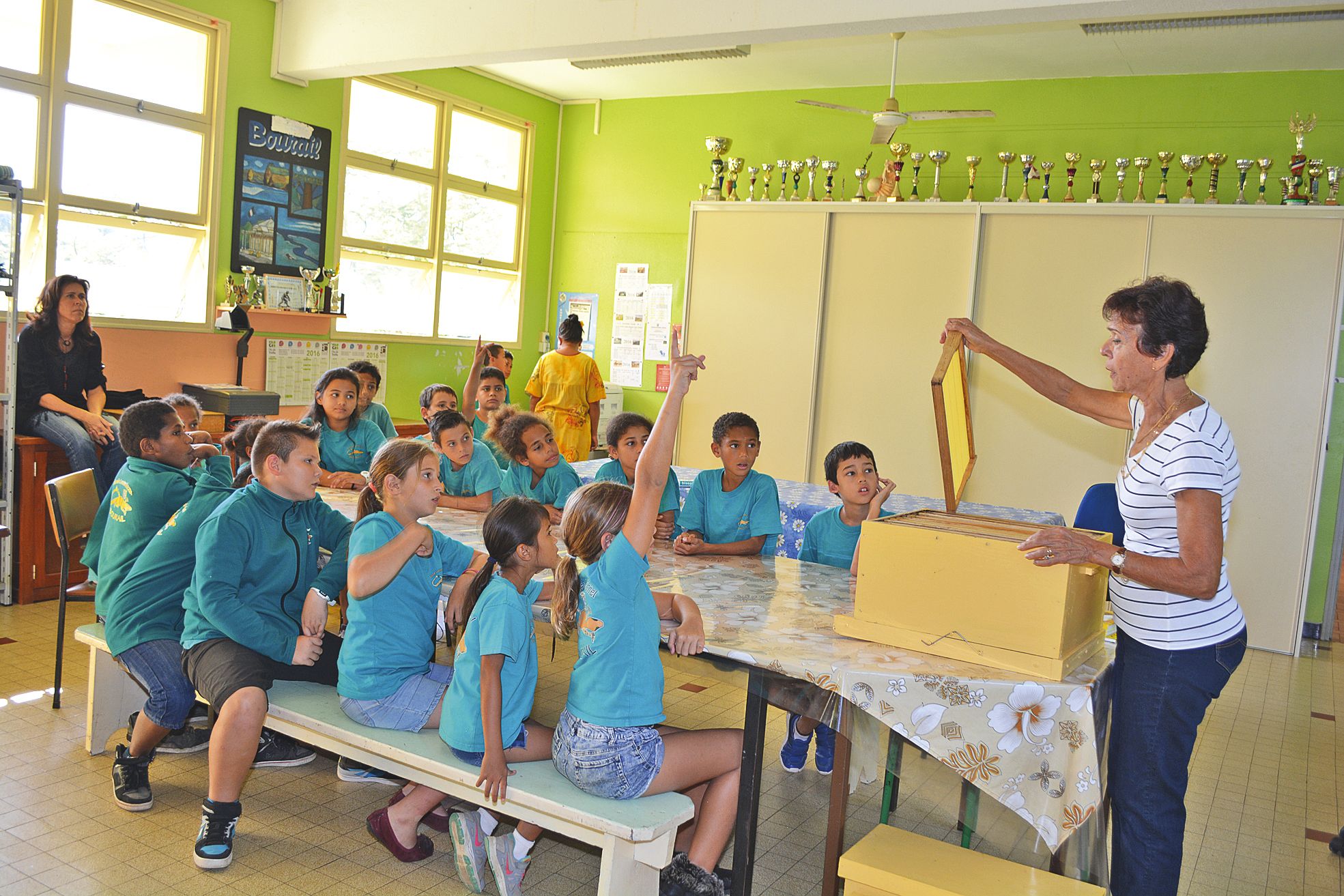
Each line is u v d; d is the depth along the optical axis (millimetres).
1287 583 5551
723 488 3328
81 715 3436
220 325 5801
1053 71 6449
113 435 4828
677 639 2193
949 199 6926
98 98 5309
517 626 2252
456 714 2322
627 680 2158
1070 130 6559
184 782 2984
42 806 2766
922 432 6430
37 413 4750
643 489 2170
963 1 4125
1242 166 5641
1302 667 5324
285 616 2787
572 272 8414
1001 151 6688
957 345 2500
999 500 6191
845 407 6637
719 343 6977
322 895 2406
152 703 2713
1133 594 2105
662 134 7949
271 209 6184
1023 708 1961
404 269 7301
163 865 2490
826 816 3062
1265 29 5328
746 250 6863
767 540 3291
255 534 2688
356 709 2504
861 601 2223
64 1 5109
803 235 6684
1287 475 5531
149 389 5680
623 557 2168
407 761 2354
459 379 7801
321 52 5844
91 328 4949
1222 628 2059
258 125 6039
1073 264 5969
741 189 7648
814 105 5730
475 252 7859
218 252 5918
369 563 2424
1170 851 2109
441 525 3238
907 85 7031
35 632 4316
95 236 5422
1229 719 4371
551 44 5051
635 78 7504
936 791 2264
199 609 2664
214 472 3615
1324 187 5926
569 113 8320
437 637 2725
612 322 8234
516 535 2283
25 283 5180
